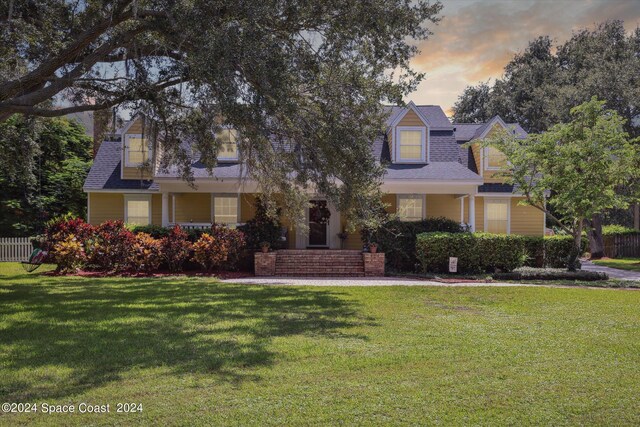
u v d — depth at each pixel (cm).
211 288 1362
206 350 682
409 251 1920
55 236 1727
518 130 2453
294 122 1092
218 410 467
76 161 2908
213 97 1005
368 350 691
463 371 599
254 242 1911
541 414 466
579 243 1772
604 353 687
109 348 693
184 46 1056
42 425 432
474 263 1827
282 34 1089
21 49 1302
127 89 1297
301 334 792
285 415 457
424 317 956
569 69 4106
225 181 1952
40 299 1147
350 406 480
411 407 480
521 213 2338
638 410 478
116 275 1698
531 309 1055
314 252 1917
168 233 1938
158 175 1981
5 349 687
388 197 2281
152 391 517
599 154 1600
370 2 1039
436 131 2439
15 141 1853
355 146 1098
